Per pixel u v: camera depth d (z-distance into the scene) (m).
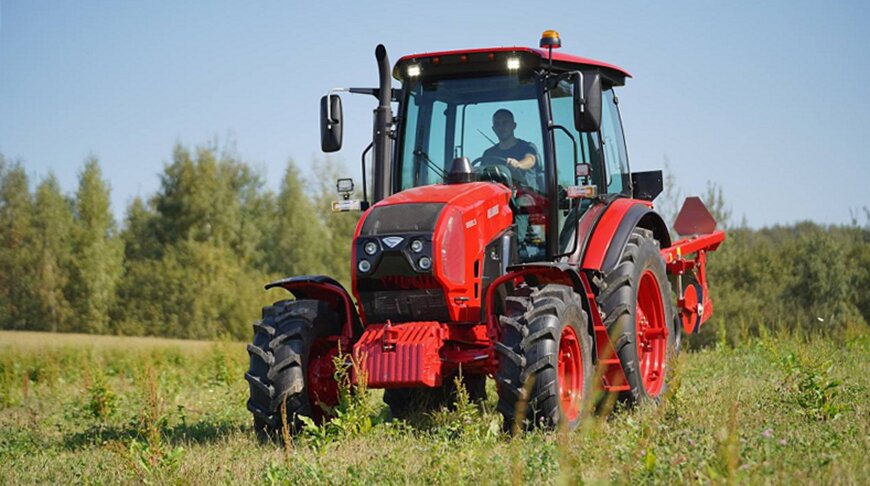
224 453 8.35
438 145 10.23
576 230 10.26
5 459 9.27
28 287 73.38
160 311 67.25
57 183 75.94
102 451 9.30
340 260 80.94
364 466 7.38
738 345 19.80
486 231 9.30
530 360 8.48
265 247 79.44
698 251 13.90
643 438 6.72
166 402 14.09
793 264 27.97
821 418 8.91
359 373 8.57
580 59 10.70
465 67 10.14
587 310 9.60
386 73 10.03
